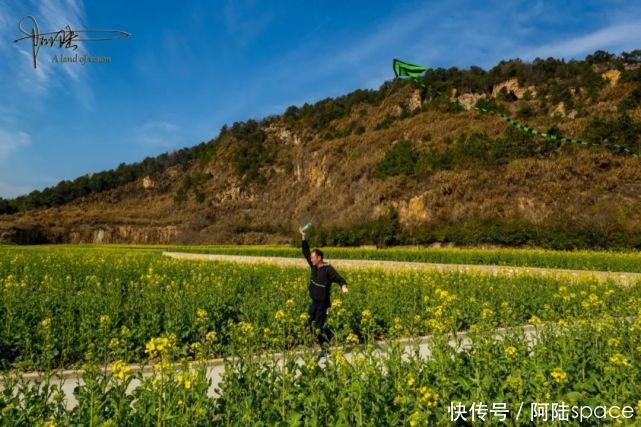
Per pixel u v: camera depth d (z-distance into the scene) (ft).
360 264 86.28
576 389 16.02
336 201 190.19
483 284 43.52
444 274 51.75
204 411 12.64
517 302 36.35
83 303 29.07
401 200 141.90
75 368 22.82
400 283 42.75
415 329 28.27
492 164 136.98
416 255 99.55
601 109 171.32
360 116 268.21
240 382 15.78
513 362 17.30
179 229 257.34
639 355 19.58
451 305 32.63
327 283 26.86
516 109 198.70
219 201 279.69
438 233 122.42
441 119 200.95
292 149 286.46
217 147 329.31
